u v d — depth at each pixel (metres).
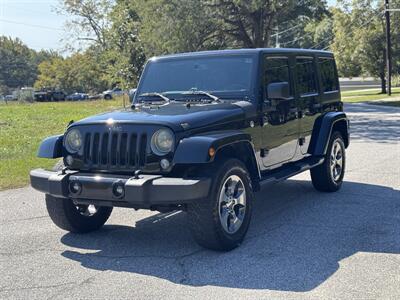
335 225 6.31
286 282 4.59
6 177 9.90
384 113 27.08
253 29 33.38
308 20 37.44
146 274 4.89
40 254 5.53
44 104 52.06
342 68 57.19
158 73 6.86
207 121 5.45
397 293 4.31
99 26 51.22
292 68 7.17
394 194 7.92
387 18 45.44
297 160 7.35
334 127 8.36
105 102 51.25
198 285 4.59
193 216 5.20
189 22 29.91
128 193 5.02
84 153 5.52
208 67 6.59
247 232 6.03
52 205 5.99
